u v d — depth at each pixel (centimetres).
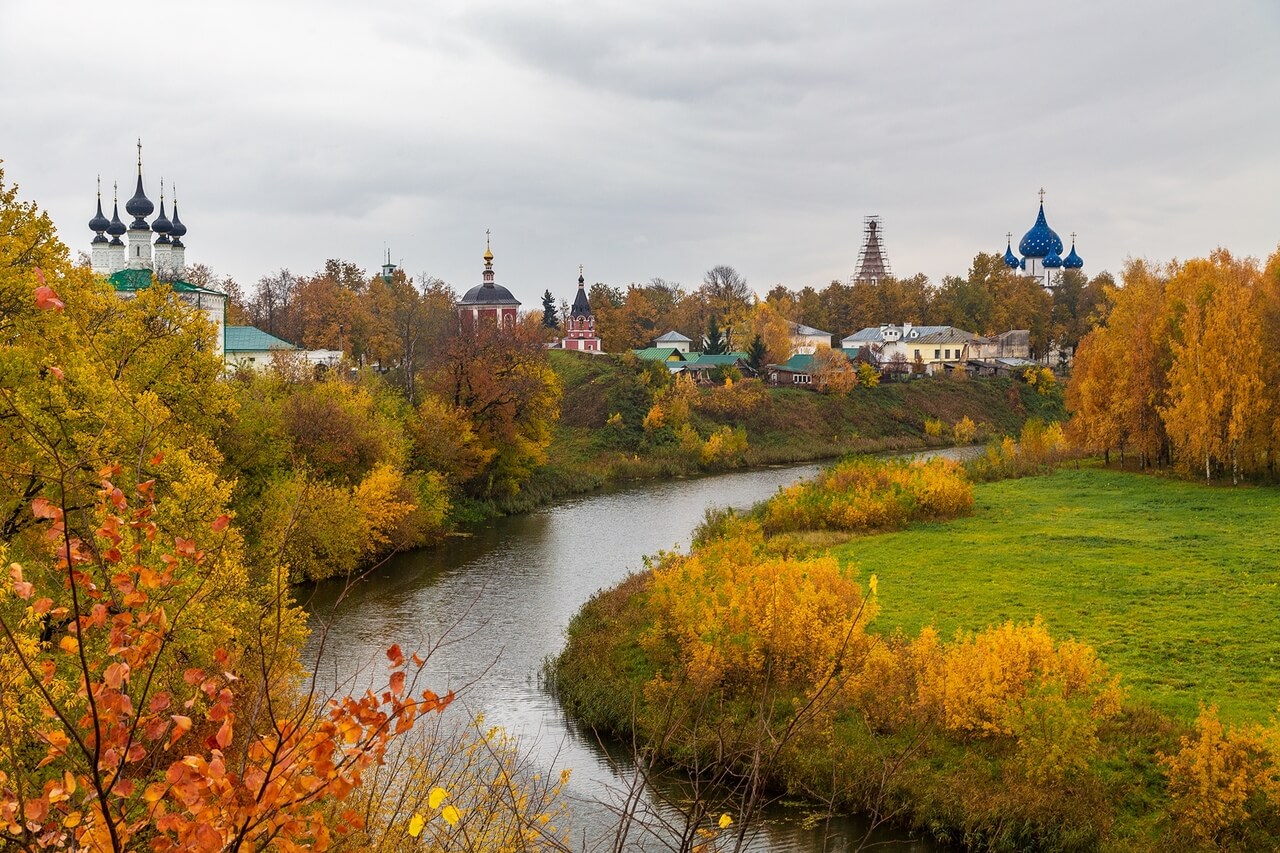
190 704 615
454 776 1295
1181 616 3152
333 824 906
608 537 5400
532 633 3512
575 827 2030
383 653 3225
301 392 5169
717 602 2827
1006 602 3400
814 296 17788
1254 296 6153
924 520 5016
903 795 2164
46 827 665
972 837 2048
